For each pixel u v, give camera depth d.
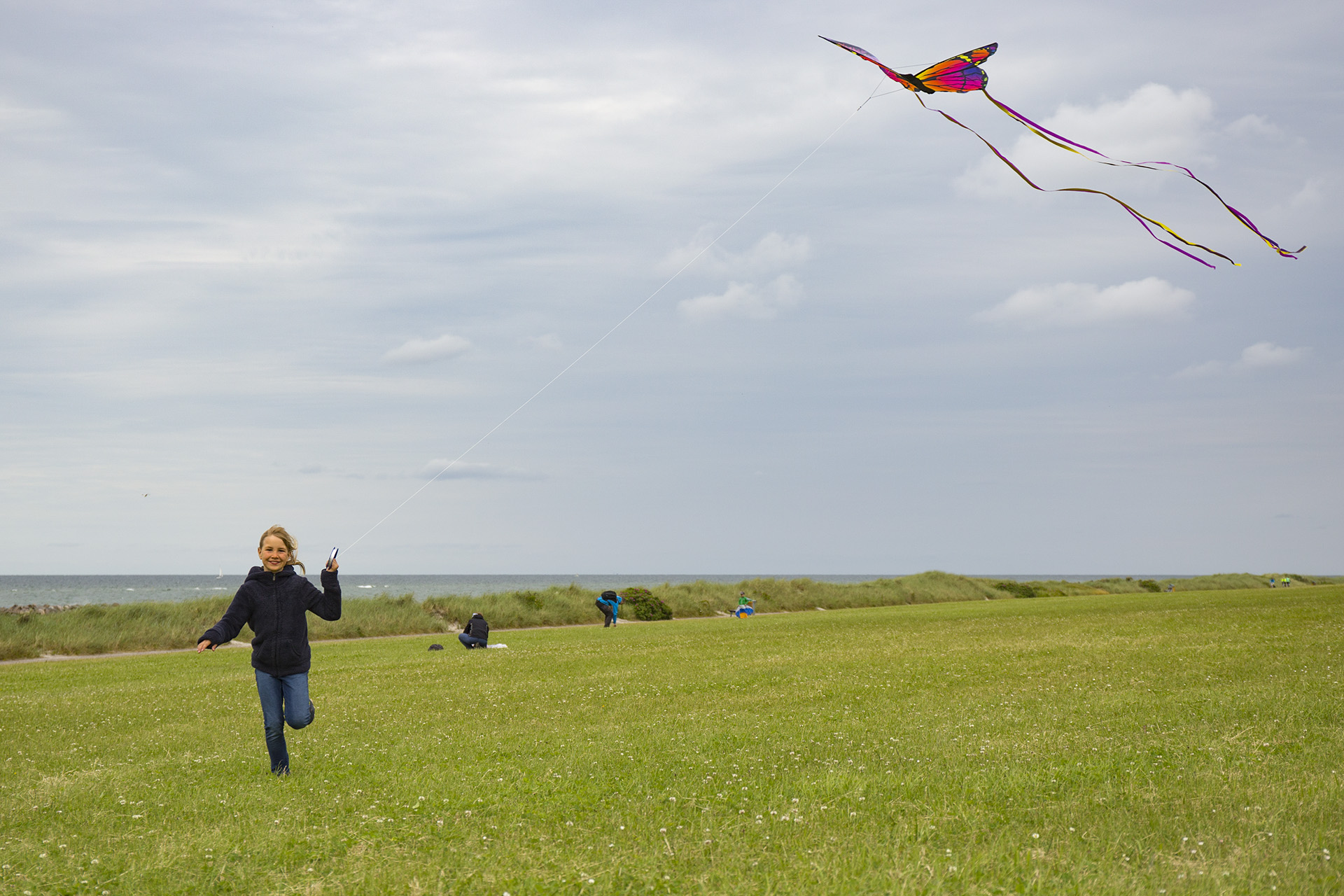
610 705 12.13
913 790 6.41
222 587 170.50
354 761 8.48
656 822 5.79
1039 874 4.33
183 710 12.77
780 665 16.84
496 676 16.58
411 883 4.61
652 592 50.34
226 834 5.74
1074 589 73.50
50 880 4.86
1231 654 15.37
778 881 4.45
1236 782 6.17
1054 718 9.51
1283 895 4.12
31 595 116.19
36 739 10.43
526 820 5.96
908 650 19.17
